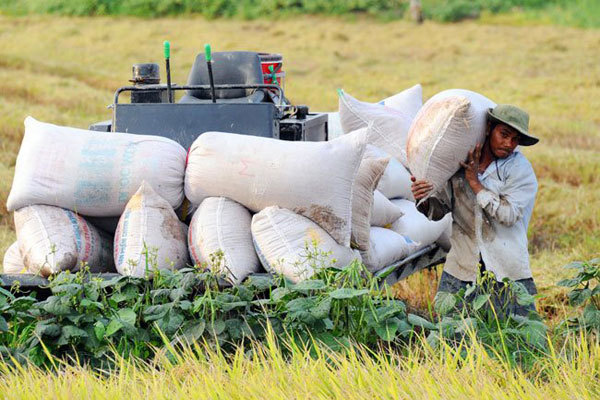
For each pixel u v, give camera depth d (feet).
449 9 296.92
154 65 57.36
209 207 43.68
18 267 48.01
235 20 299.99
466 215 45.44
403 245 50.93
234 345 38.50
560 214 90.63
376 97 176.96
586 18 296.10
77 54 237.66
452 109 43.52
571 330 40.63
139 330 39.01
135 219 42.91
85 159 44.16
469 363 34.45
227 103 49.37
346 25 286.87
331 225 43.29
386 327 37.70
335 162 43.09
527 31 276.41
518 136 43.55
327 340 38.11
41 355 38.14
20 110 137.18
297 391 31.89
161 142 45.37
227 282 41.65
